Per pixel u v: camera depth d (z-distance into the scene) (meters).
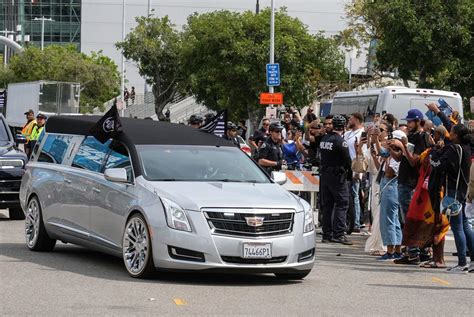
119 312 11.88
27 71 99.88
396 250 18.58
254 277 15.60
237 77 60.41
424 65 51.41
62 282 14.24
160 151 16.02
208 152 16.39
